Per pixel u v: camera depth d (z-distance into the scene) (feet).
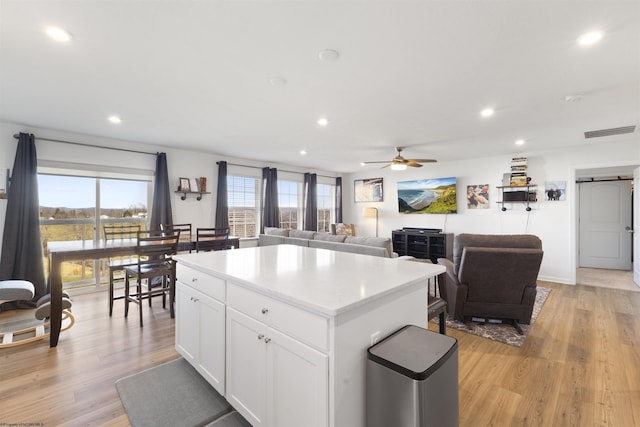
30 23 5.30
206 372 6.19
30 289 8.83
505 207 18.01
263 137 13.79
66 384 6.53
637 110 9.86
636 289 14.66
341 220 26.18
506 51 6.25
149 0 4.71
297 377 4.17
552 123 11.37
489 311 9.81
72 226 13.41
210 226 17.88
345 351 3.89
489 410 5.82
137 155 14.93
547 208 16.55
